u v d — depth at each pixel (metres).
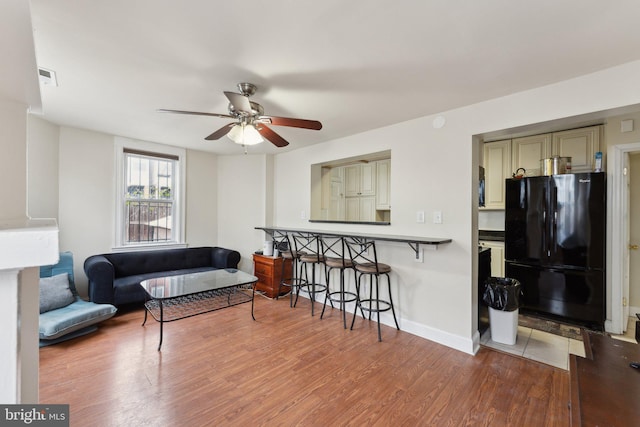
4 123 0.52
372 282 3.33
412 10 1.39
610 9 1.37
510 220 3.56
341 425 1.69
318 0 1.33
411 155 2.98
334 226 3.78
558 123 2.23
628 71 1.86
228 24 1.51
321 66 1.92
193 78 2.10
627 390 0.94
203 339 2.75
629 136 2.92
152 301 3.44
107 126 3.36
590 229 3.06
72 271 3.21
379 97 2.41
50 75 2.07
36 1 1.33
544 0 1.32
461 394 1.98
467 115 2.59
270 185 4.71
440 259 2.77
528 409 1.83
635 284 3.43
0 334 0.40
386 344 2.70
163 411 1.78
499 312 2.76
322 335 2.88
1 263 0.36
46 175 3.25
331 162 4.02
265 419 1.73
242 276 3.38
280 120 2.20
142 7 1.38
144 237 4.16
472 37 1.60
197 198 4.68
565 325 3.18
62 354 2.42
